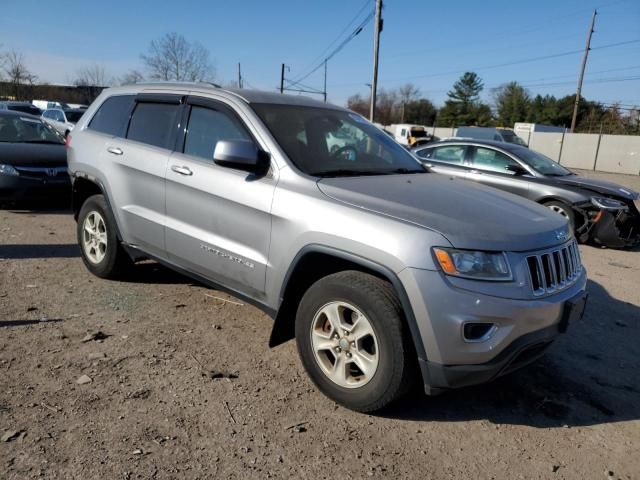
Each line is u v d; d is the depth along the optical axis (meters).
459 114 87.50
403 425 3.12
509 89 84.50
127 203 4.61
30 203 8.54
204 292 5.03
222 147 3.48
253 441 2.87
